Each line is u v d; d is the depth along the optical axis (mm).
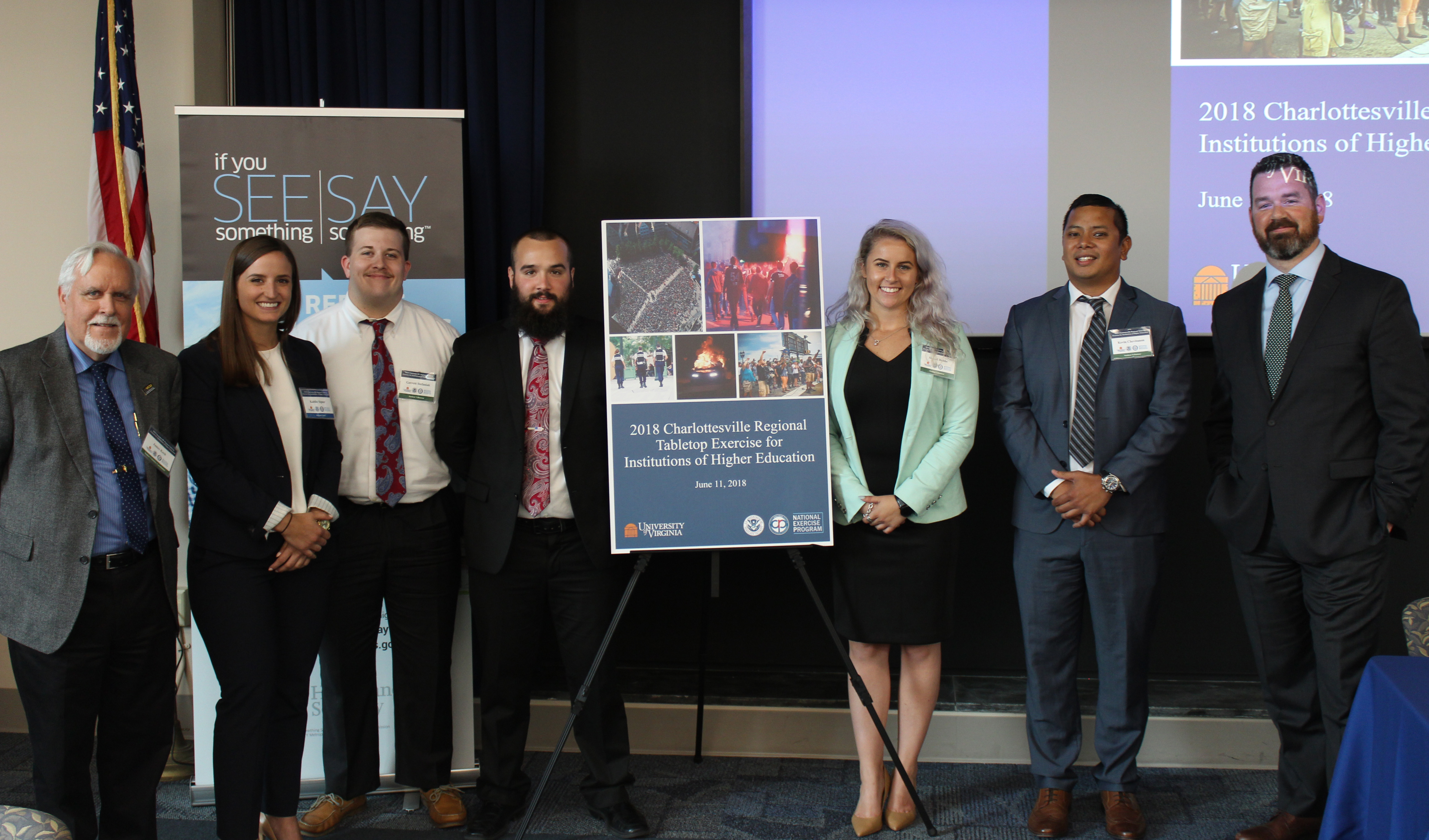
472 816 2543
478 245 3156
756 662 3342
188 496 2922
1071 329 2561
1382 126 3039
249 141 2750
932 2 3131
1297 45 3053
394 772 2766
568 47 3279
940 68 3139
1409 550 3117
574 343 2486
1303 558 2297
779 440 2416
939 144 3150
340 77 3229
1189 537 3184
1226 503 2463
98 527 2033
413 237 2801
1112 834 2471
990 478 3229
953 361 2488
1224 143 3088
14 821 1452
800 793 2764
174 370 2162
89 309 1974
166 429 2123
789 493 2414
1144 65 3088
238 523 2184
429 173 2805
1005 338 2674
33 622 1980
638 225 2406
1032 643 2564
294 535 2199
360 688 2561
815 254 2439
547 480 2461
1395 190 3045
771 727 3023
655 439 2396
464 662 2795
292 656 2279
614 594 2518
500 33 3160
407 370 2551
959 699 3070
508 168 3180
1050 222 3137
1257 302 2445
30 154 3188
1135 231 3113
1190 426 3154
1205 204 3096
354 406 2504
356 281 2500
